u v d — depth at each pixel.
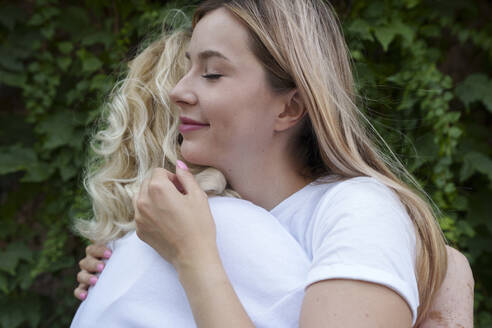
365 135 1.08
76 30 2.18
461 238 1.95
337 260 0.75
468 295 1.01
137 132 1.14
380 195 0.86
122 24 2.17
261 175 1.00
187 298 0.81
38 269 2.17
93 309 0.89
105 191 1.14
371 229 0.78
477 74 2.08
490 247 2.08
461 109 2.17
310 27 0.96
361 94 1.88
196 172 1.04
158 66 1.17
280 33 0.92
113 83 1.98
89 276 1.17
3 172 2.13
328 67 0.98
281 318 0.80
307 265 0.86
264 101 0.93
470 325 0.97
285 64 0.92
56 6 2.19
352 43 1.90
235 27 0.91
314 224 0.90
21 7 2.25
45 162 2.21
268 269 0.83
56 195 2.27
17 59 2.22
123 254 0.93
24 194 2.31
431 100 1.88
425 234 0.93
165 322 0.83
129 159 1.18
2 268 2.16
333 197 0.89
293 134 1.02
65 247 2.26
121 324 0.85
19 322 2.23
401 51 1.93
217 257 0.81
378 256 0.74
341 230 0.79
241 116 0.92
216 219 0.88
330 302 0.72
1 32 2.23
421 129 1.92
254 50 0.91
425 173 1.90
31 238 2.32
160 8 2.08
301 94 0.94
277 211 0.99
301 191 1.00
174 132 1.13
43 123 2.19
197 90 0.93
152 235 0.86
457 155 2.00
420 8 1.99
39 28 2.24
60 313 2.29
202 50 0.92
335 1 2.00
